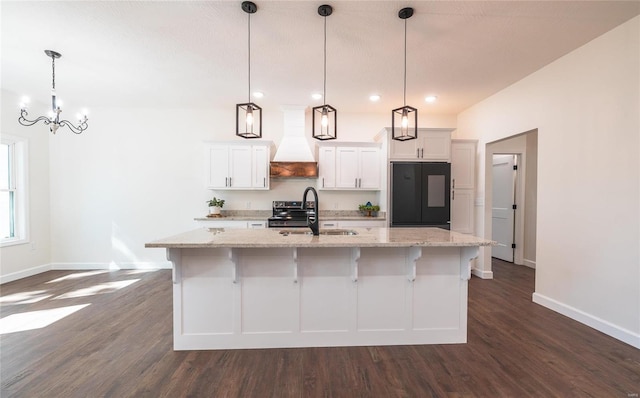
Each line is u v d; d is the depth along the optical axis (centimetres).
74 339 245
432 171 426
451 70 330
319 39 267
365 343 237
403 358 218
